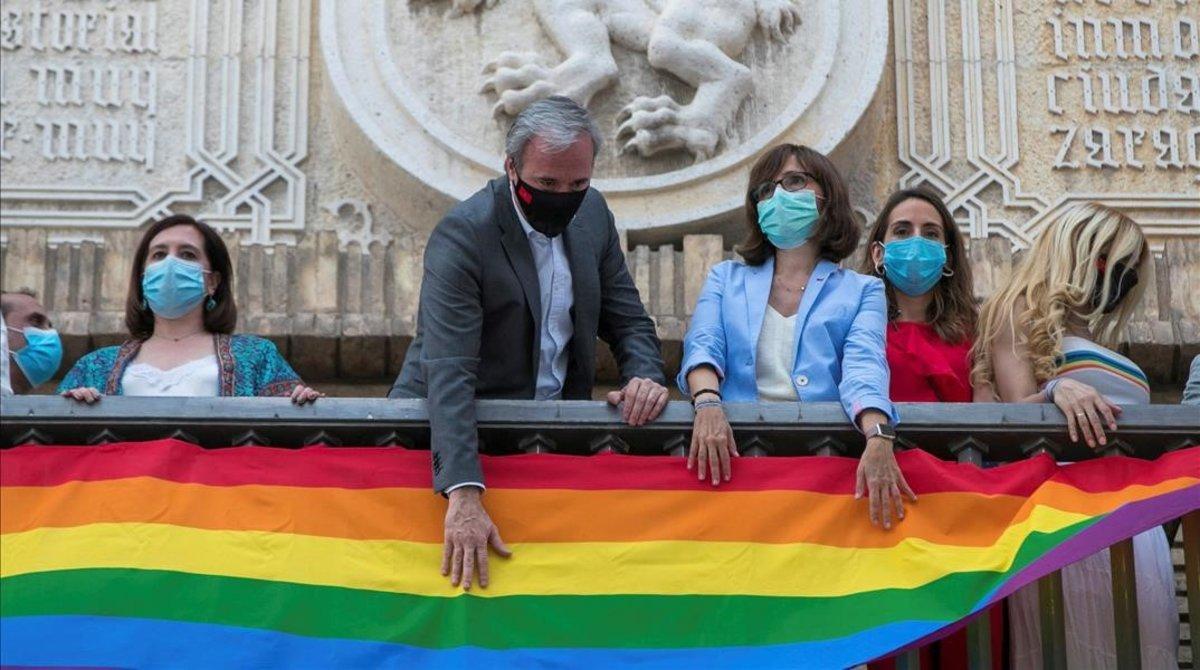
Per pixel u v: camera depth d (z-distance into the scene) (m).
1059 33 8.78
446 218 5.63
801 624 5.26
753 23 8.38
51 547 5.30
